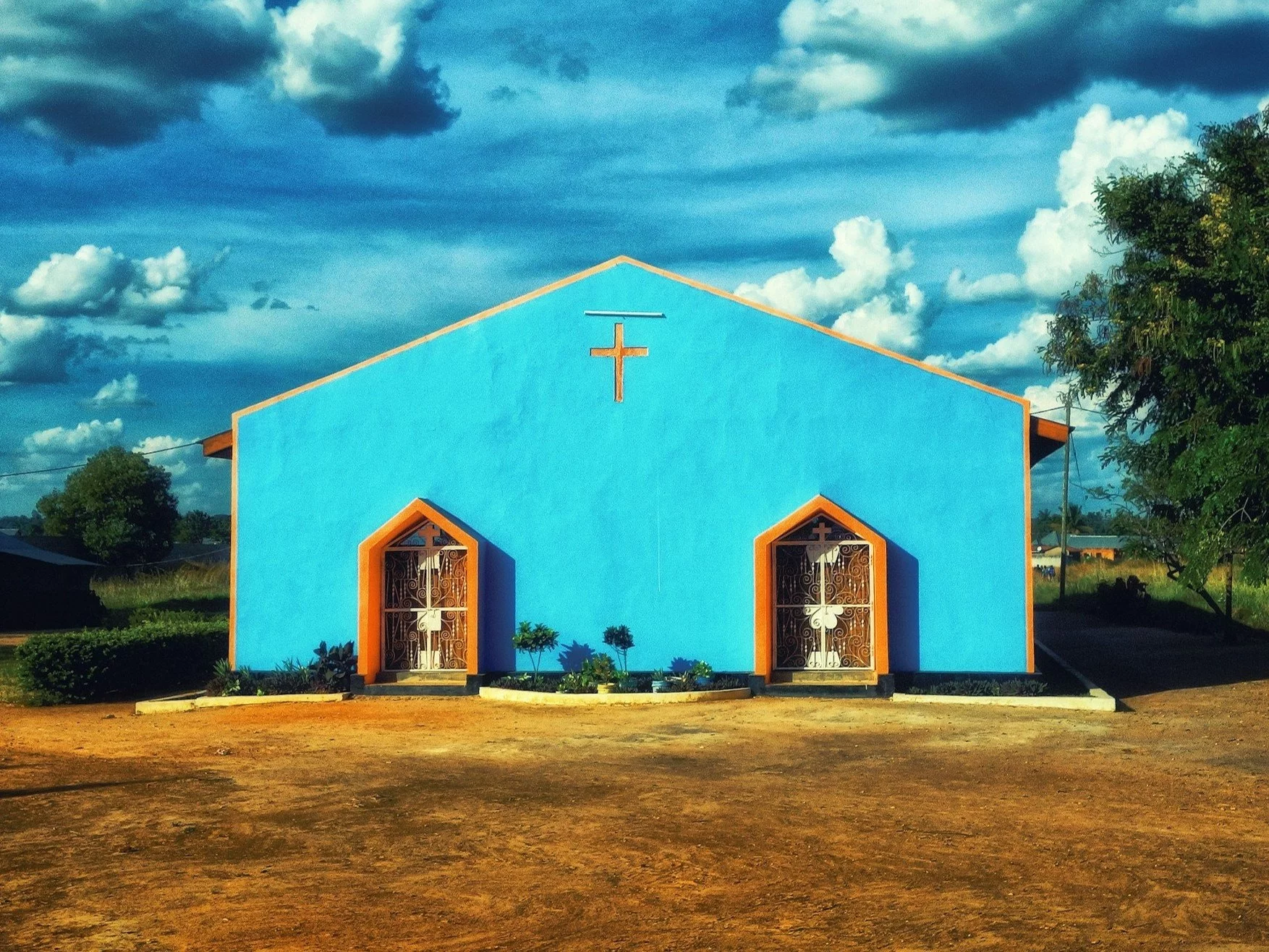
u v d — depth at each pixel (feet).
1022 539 62.13
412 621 65.21
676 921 25.54
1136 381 81.05
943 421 62.90
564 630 64.28
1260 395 66.69
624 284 65.31
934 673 62.08
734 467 63.98
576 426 64.90
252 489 65.46
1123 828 33.12
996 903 26.55
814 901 26.84
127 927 25.17
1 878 28.71
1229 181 75.97
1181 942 23.97
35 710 62.08
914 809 35.40
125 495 210.18
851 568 63.36
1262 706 57.88
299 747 47.06
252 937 24.58
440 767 42.57
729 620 63.46
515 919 25.68
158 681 70.08
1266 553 63.21
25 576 136.77
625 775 40.81
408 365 65.67
